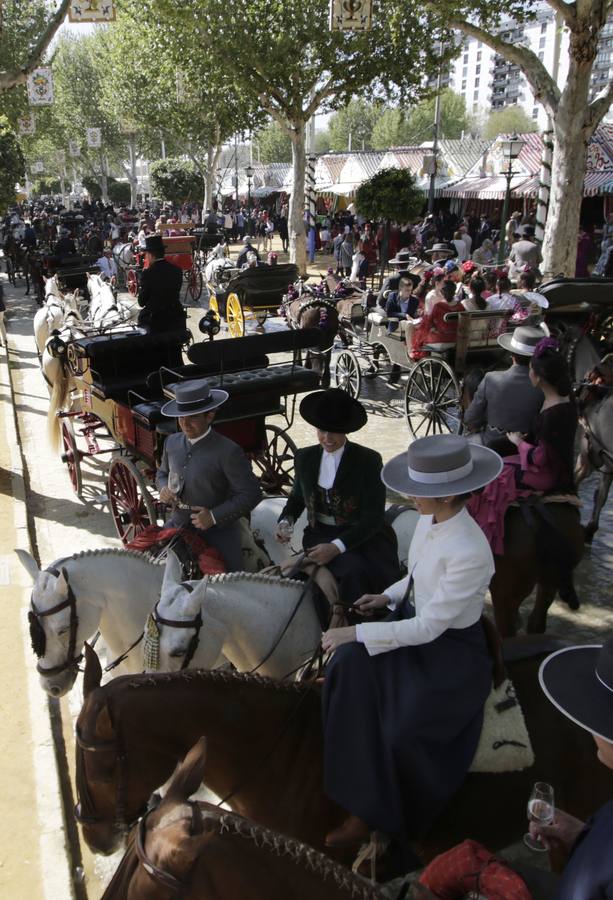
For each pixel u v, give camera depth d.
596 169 27.61
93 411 8.63
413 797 3.09
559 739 3.34
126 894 2.24
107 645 4.59
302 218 26.69
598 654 2.48
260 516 6.06
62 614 4.14
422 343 10.95
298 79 24.08
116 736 3.04
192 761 2.34
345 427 4.18
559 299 9.92
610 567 7.63
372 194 21.95
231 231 43.81
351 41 22.70
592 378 8.04
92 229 35.09
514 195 31.11
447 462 2.94
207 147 42.84
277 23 22.39
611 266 19.59
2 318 19.53
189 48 24.64
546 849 2.84
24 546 8.01
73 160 87.00
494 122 81.69
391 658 3.19
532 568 5.09
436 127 32.09
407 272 13.95
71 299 14.32
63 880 4.11
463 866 2.49
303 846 2.32
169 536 5.06
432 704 3.06
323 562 4.30
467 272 15.06
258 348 7.35
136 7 27.20
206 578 3.80
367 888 2.28
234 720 3.26
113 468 7.81
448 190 34.69
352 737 3.12
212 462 5.02
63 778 5.05
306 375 7.16
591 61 15.34
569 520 5.10
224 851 2.22
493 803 3.26
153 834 2.21
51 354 9.16
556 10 15.00
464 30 16.19
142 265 23.45
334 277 17.42
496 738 3.18
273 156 90.69
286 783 3.34
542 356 5.08
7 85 15.45
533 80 16.34
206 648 3.96
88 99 71.31
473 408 6.00
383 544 4.52
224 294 17.16
